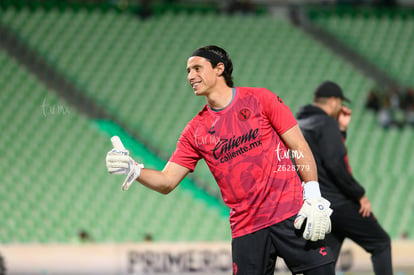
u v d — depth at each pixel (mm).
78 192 29906
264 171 6625
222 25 43906
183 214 29016
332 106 9406
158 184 6965
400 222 30453
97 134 33469
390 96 40344
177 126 34969
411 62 44906
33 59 38375
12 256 17391
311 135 8961
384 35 46656
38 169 31047
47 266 17531
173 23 43250
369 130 36844
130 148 32781
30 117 33906
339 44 45250
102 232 27906
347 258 16125
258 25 44438
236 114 6715
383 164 34375
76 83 37094
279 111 6680
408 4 50094
